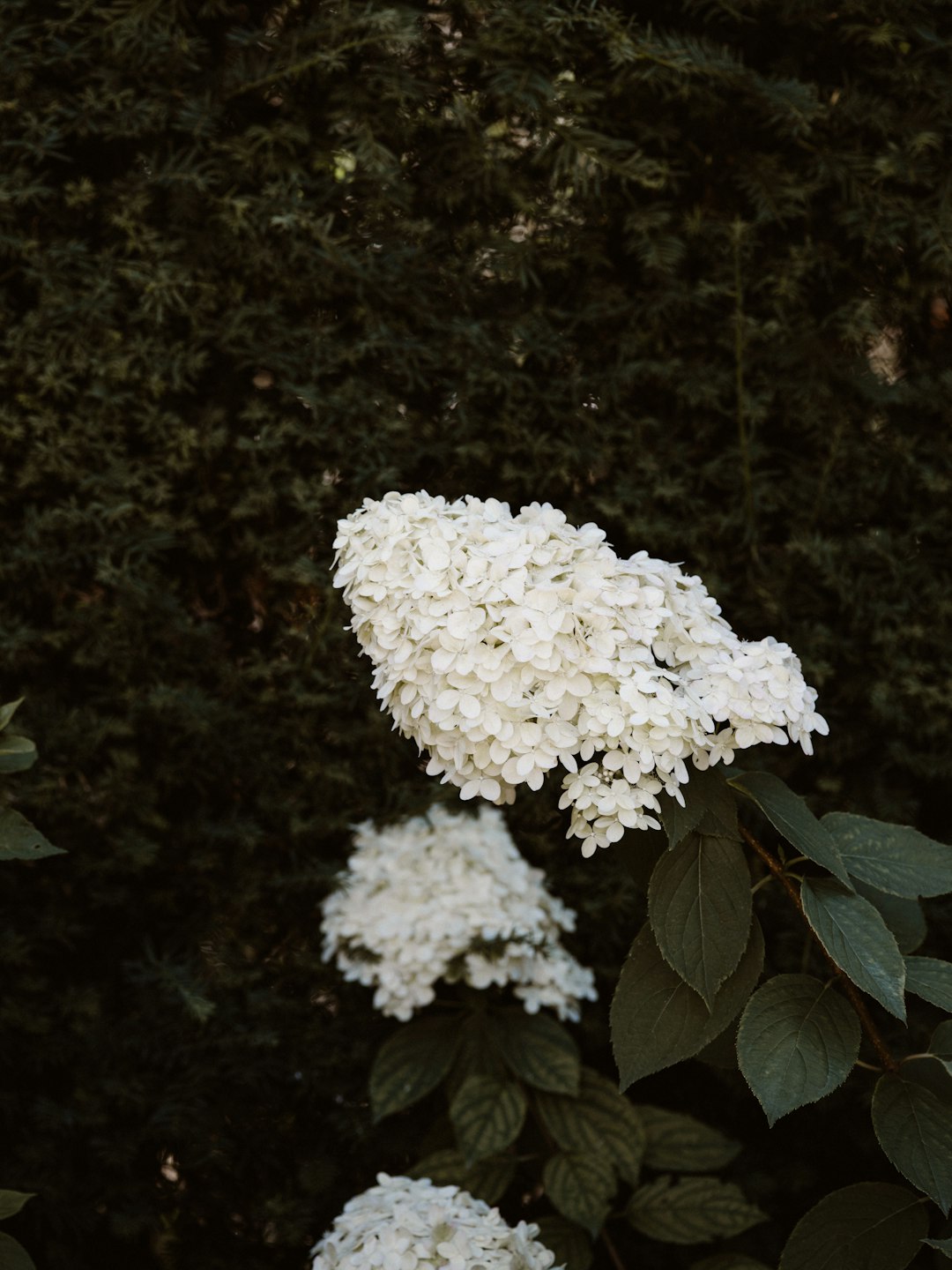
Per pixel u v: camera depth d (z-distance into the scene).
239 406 1.28
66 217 1.25
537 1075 1.25
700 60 1.20
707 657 0.95
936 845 1.01
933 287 1.27
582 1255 1.23
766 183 1.25
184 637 1.27
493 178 1.25
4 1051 1.27
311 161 1.25
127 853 1.27
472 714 0.91
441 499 0.99
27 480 1.25
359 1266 1.03
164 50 1.21
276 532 1.29
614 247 1.29
